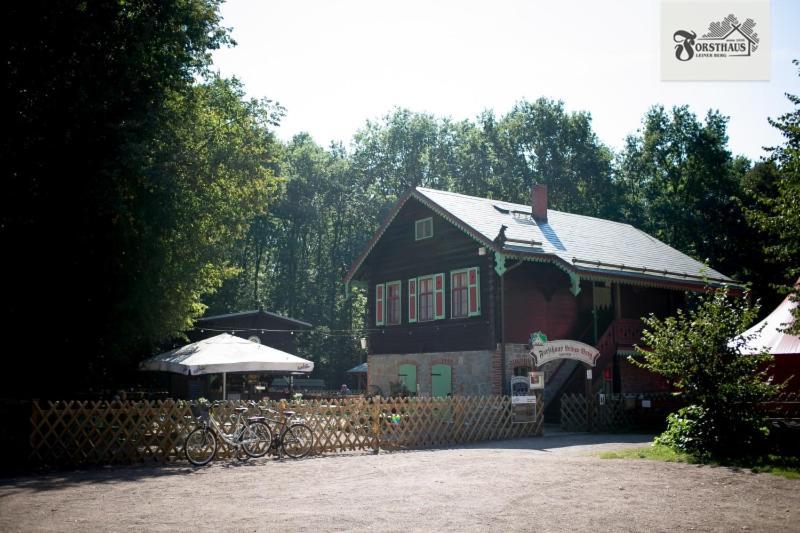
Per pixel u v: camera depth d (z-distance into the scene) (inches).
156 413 604.1
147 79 879.7
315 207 2726.4
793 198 538.3
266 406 673.0
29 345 866.8
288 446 645.3
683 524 331.0
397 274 1245.1
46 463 565.9
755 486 436.8
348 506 380.5
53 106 784.3
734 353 602.5
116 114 834.2
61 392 921.5
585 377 1025.5
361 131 2915.8
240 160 1045.2
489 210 1186.0
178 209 937.5
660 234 2420.0
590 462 555.5
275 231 2792.8
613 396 970.1
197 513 366.0
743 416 586.9
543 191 1268.5
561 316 1117.1
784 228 553.3
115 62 834.8
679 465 530.0
